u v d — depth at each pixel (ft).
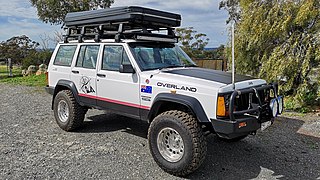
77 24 18.61
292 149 16.43
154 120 13.41
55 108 19.71
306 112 25.70
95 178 12.46
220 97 11.82
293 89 28.55
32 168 13.34
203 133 12.58
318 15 26.53
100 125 20.62
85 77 17.54
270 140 17.92
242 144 17.11
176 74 13.92
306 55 26.55
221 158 14.96
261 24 29.17
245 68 31.86
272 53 28.66
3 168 13.29
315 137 18.63
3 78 58.80
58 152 15.40
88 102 17.61
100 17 16.83
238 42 31.19
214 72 14.99
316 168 13.92
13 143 16.76
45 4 53.11
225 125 11.69
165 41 16.94
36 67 67.56
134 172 13.11
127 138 17.85
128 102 15.20
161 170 13.35
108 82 16.07
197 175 12.94
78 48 18.38
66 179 12.30
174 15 17.38
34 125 20.80
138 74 14.58
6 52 100.78
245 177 12.82
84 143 16.89
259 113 12.65
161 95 13.39
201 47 73.41
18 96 34.68
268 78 28.48
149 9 15.94
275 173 13.29
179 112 12.92
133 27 17.56
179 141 12.73
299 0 27.99
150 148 13.56
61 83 19.13
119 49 15.79
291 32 28.37
